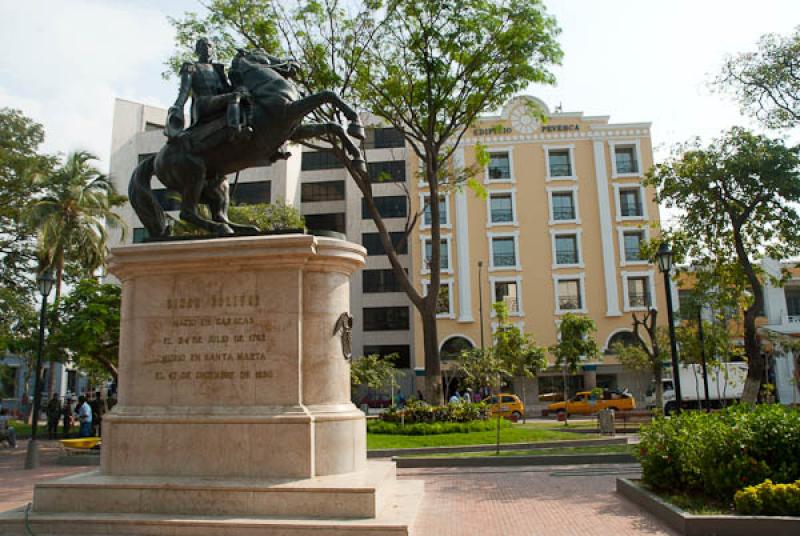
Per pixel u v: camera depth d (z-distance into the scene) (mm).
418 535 6293
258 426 6410
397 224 44562
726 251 20250
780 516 6078
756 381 19156
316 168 46938
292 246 6695
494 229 39594
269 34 17422
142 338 6938
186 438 6523
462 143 40000
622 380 38156
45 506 6379
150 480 6352
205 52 8016
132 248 6957
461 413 18562
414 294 19344
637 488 7902
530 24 17547
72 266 30047
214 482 6195
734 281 20984
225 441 6441
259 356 6660
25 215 25859
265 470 6336
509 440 16328
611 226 39281
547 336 38531
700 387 28953
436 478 10898
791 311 38750
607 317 38469
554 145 40250
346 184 45344
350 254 7086
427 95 18703
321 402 6695
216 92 7793
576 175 39938
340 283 7098
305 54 17859
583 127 40312
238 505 6062
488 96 19047
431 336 19281
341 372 6922
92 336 18953
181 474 6469
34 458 14336
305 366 6727
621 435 19156
